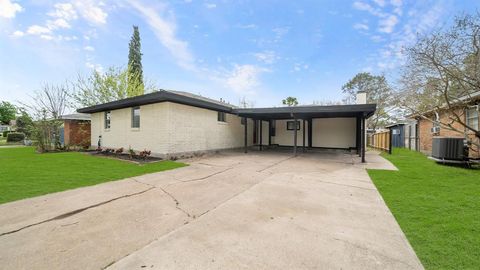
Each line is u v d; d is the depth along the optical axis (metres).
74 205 3.60
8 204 3.60
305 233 2.67
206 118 10.63
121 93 18.36
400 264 2.04
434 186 4.75
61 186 4.69
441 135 9.99
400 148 15.83
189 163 7.86
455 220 2.98
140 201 3.84
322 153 11.76
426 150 11.73
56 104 13.29
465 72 6.70
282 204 3.71
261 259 2.12
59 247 2.34
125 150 10.48
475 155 7.64
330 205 3.66
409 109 9.25
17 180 5.12
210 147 10.94
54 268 1.98
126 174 5.95
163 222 2.99
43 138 11.77
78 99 16.78
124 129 10.59
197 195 4.20
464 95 7.29
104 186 4.76
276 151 12.69
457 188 4.58
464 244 2.36
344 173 6.23
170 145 8.70
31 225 2.86
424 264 2.03
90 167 6.88
